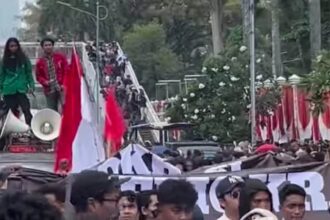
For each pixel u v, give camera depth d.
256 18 84.94
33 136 27.89
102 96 37.38
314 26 67.25
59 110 31.41
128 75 90.69
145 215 12.84
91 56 72.94
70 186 10.30
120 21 147.75
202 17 145.50
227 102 60.72
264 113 61.97
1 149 27.88
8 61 29.84
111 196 9.63
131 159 17.19
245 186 12.88
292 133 62.12
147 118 78.00
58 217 7.01
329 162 17.23
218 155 28.22
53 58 31.53
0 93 29.97
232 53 62.06
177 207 10.79
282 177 17.06
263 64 76.38
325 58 41.53
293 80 61.38
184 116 62.62
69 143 18.72
